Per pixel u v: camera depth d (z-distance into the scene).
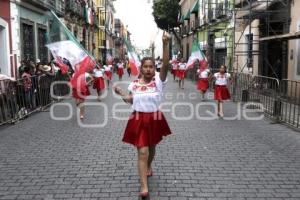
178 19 49.78
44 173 6.68
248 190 5.87
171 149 8.24
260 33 19.08
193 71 29.36
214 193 5.75
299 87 11.22
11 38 17.59
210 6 31.91
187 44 47.38
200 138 9.32
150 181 6.25
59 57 13.46
